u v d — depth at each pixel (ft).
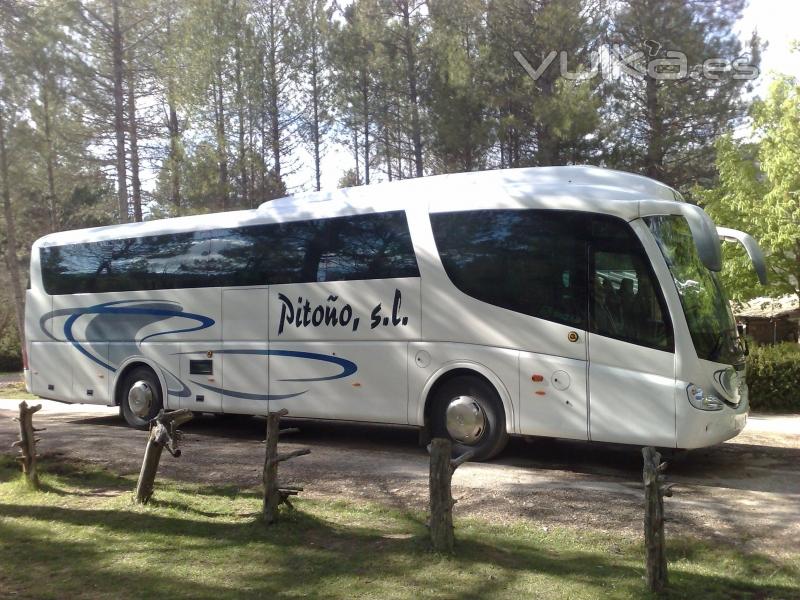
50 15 64.18
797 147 52.85
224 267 35.09
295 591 15.39
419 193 30.35
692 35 75.36
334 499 22.88
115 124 73.87
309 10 94.32
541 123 70.28
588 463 28.30
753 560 17.43
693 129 78.38
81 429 38.60
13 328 113.19
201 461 28.58
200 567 16.89
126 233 39.06
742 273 56.29
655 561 15.30
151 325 37.47
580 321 25.79
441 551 17.46
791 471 26.86
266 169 84.23
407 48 87.10
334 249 31.76
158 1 73.97
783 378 44.32
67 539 19.13
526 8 77.05
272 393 33.06
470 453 18.70
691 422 23.85
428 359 28.76
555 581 15.83
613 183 27.58
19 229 104.42
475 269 28.07
